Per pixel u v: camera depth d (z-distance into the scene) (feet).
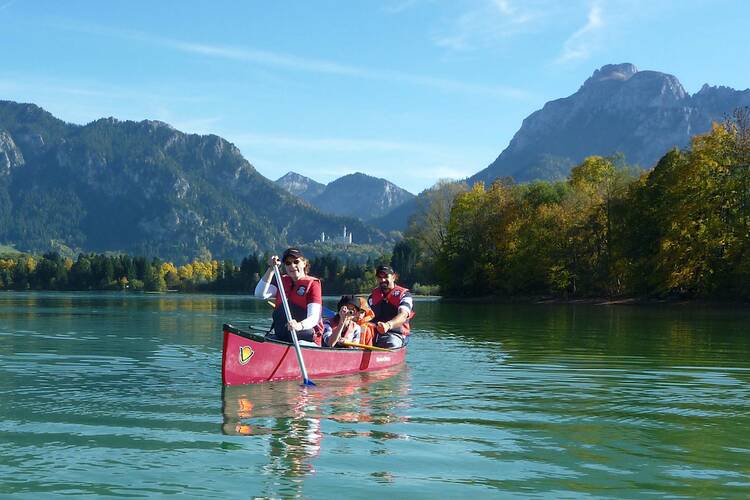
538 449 18.26
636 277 150.00
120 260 507.30
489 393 27.09
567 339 54.80
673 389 28.68
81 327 66.33
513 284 183.52
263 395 26.21
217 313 104.27
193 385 28.53
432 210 239.50
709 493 14.78
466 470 16.33
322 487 14.99
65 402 24.50
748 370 35.12
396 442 18.89
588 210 173.68
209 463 16.67
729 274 134.31
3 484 15.03
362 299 35.42
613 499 14.40
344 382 29.86
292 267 31.81
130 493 14.51
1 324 71.10
